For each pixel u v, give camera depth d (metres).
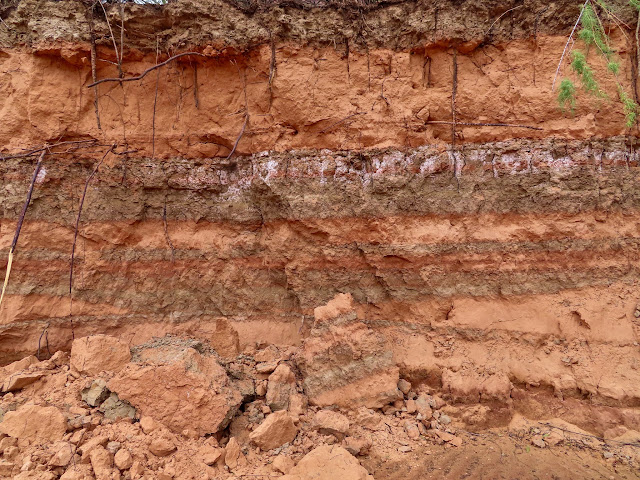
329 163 5.11
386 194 5.00
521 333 4.59
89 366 4.07
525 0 4.85
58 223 5.16
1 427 3.50
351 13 5.14
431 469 3.62
